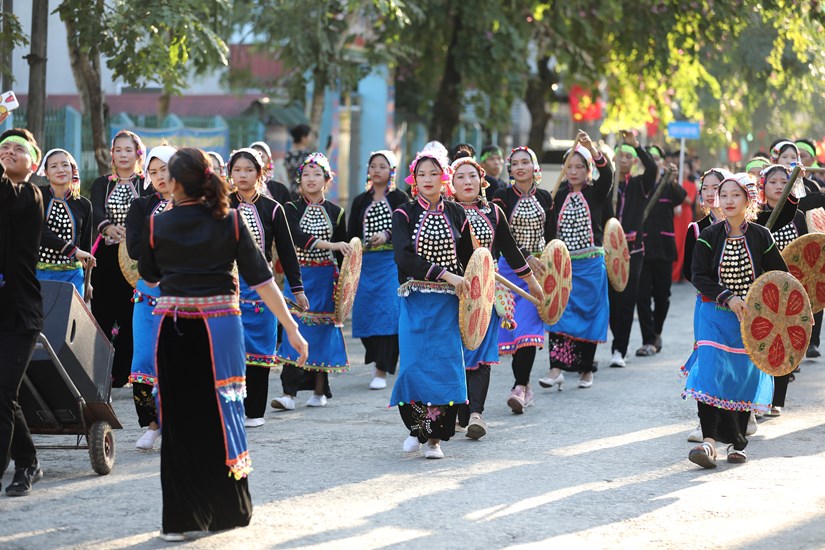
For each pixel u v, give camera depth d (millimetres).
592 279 13852
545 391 13914
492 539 7648
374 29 25734
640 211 16188
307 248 12812
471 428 10875
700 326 10055
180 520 7488
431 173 9992
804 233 12789
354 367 15922
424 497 8750
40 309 8438
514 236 12719
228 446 7504
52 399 9156
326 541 7570
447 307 10000
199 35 16828
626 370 15562
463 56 23969
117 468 9672
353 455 10266
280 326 13617
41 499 8602
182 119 29469
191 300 7453
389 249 14250
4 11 16797
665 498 8758
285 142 30500
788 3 23078
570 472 9625
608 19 24359
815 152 15414
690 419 12055
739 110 34000
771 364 9594
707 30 24625
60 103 29875
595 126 46250
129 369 12773
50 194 11445
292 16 23344
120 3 16688
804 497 8812
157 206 10344
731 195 9891
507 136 37500
